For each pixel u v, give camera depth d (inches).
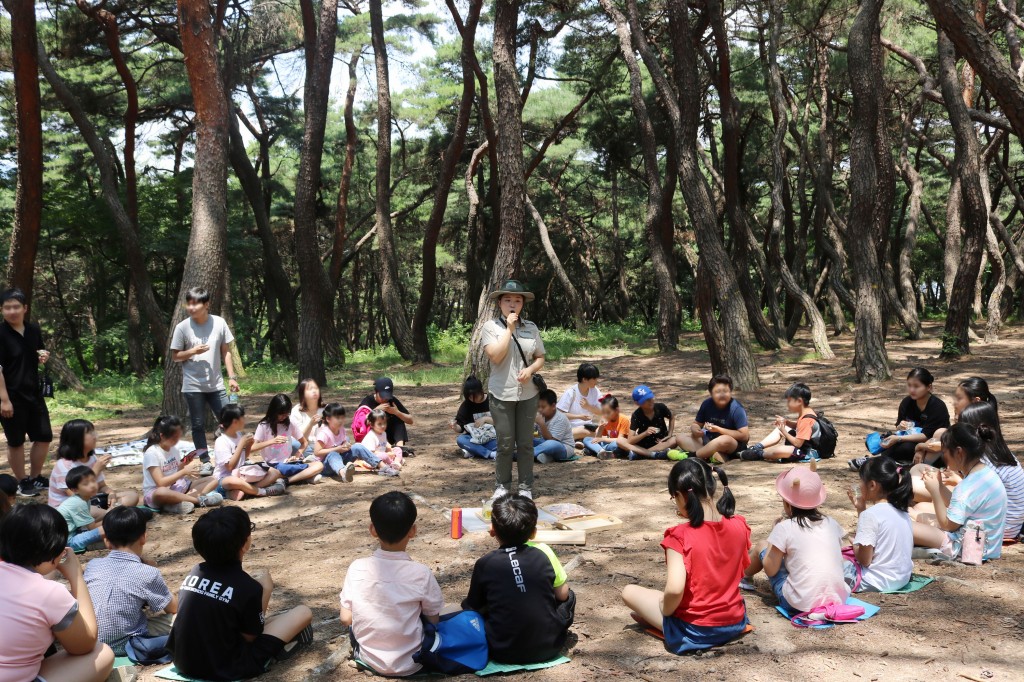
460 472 343.0
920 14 861.8
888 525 179.9
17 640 126.0
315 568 216.7
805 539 166.6
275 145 1523.1
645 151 890.1
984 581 183.2
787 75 1131.3
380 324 2111.2
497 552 156.1
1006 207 1396.4
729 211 840.9
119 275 1198.3
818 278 1331.2
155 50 1087.6
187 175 1101.1
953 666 141.6
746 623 158.9
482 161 1352.1
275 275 1024.9
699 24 807.1
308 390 340.5
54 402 601.6
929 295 1988.2
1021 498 210.5
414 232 1599.4
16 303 303.9
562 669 149.3
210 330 343.9
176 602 167.0
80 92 1000.9
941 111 1147.9
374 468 339.3
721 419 346.6
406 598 150.1
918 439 295.7
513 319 275.0
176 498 278.5
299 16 969.5
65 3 864.3
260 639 154.2
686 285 1766.7
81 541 236.4
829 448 335.9
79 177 1128.8
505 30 512.4
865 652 148.5
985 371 564.7
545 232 1171.9
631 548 222.4
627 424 374.6
